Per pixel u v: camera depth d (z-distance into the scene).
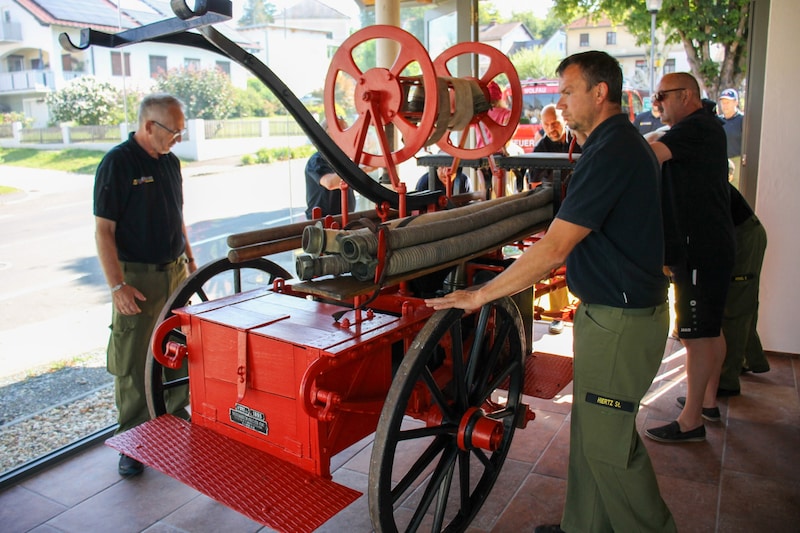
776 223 4.05
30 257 4.30
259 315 2.25
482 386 2.41
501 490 2.74
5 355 4.09
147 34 2.00
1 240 4.11
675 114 2.97
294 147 5.75
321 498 1.87
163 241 3.04
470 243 2.18
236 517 2.57
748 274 3.46
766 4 3.96
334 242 1.80
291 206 5.73
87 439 3.12
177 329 2.70
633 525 2.15
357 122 2.61
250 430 2.18
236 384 2.20
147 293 3.02
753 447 3.04
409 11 5.77
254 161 5.40
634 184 1.96
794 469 2.85
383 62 4.85
